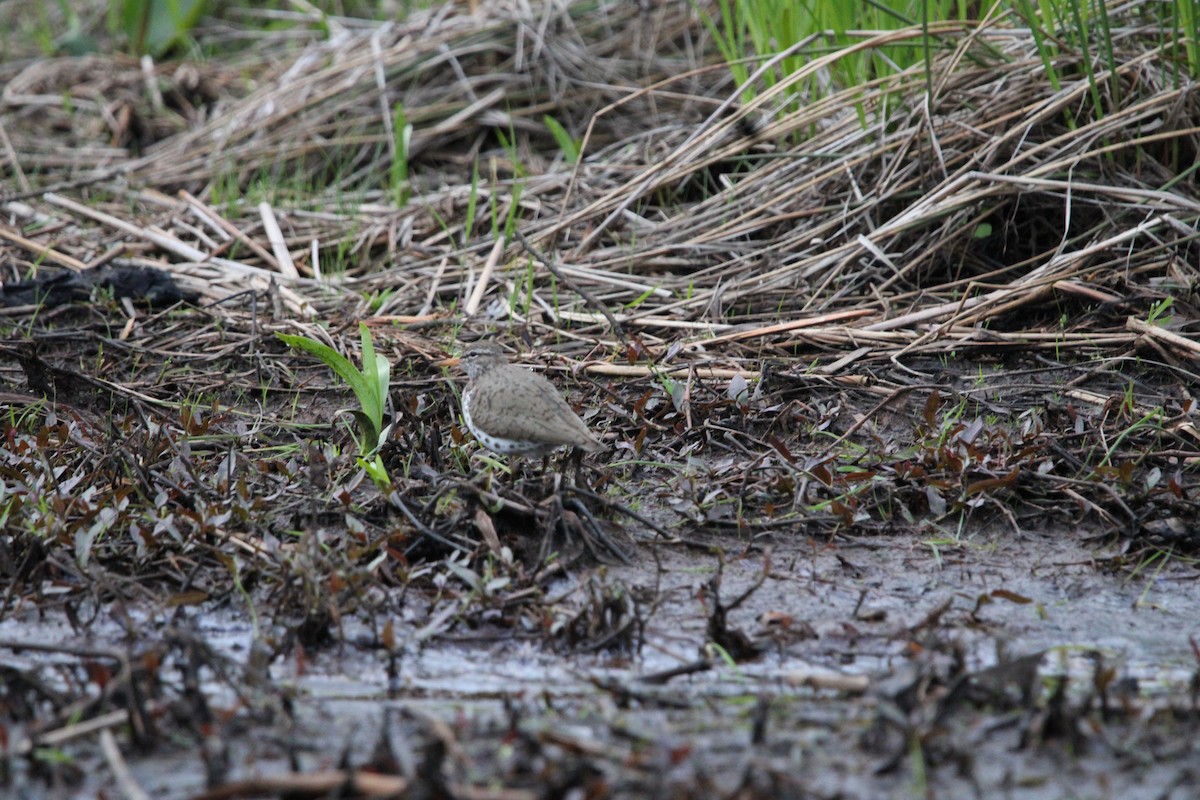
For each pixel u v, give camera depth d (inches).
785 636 366.6
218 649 363.9
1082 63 605.9
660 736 315.3
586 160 730.2
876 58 651.5
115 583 391.2
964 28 627.2
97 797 291.0
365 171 759.7
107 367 538.3
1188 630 378.0
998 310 542.3
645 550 419.8
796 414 486.3
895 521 438.3
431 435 458.6
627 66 808.9
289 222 689.6
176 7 919.7
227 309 593.0
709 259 615.5
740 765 304.3
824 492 445.1
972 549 423.2
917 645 355.3
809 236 605.9
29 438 465.1
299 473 450.0
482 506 409.7
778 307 573.6
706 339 541.3
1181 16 613.6
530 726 322.3
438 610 381.1
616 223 651.5
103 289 597.0
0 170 776.3
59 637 370.0
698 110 753.6
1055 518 435.5
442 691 344.5
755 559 415.8
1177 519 422.3
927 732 308.0
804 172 637.9
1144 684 346.0
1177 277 538.3
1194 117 589.6
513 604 378.3
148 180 752.3
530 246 563.8
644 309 581.3
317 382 531.5
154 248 663.1
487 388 438.6
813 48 673.0
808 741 316.5
